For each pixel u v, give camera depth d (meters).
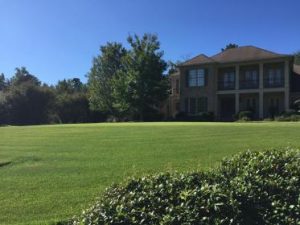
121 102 47.25
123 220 5.00
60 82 72.50
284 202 5.43
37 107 56.38
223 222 4.93
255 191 5.47
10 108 55.72
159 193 5.41
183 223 4.91
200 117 43.06
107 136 19.80
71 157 14.16
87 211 5.40
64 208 8.49
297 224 5.11
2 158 14.47
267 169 6.25
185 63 47.28
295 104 41.75
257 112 45.03
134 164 12.34
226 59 45.31
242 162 6.72
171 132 20.39
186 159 12.67
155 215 5.04
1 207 8.66
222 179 5.84
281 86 42.50
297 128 20.45
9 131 25.78
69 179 10.90
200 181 5.75
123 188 5.70
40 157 14.43
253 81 43.91
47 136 21.19
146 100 46.59
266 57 42.72
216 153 13.51
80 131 23.16
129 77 46.66
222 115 45.66
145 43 47.12
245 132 19.30
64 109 55.88
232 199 5.17
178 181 5.68
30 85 57.34
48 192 9.73
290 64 44.12
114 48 60.97
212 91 45.62
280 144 14.88
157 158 13.11
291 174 6.12
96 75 59.06
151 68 46.50
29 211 8.37
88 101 56.47
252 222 5.15
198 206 5.07
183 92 47.38
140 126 25.06
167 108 50.94
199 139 17.20
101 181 10.53
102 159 13.46
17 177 11.41
